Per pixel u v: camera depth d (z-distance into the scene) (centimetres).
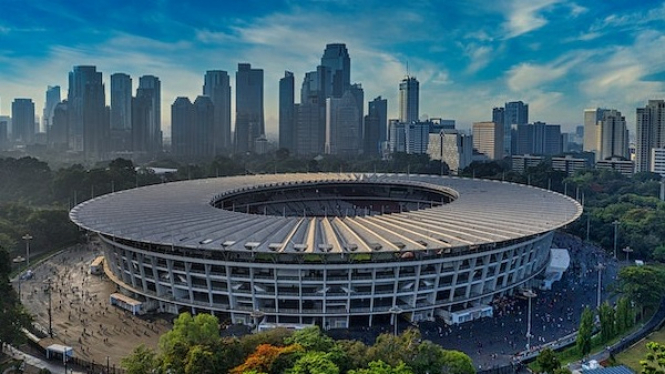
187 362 14875
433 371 15262
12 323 18138
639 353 19512
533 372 17712
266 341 15900
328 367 13862
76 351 19175
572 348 19550
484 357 18838
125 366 15862
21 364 17588
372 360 15100
